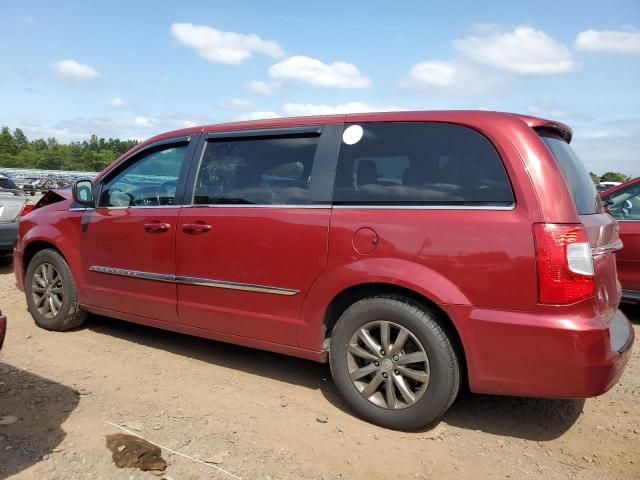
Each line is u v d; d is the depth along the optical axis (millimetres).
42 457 2793
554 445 3154
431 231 3051
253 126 3912
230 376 4023
